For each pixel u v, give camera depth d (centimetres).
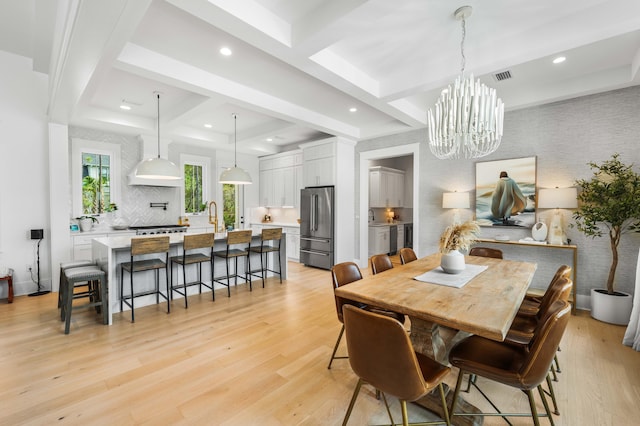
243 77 352
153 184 564
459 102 247
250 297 414
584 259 361
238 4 214
